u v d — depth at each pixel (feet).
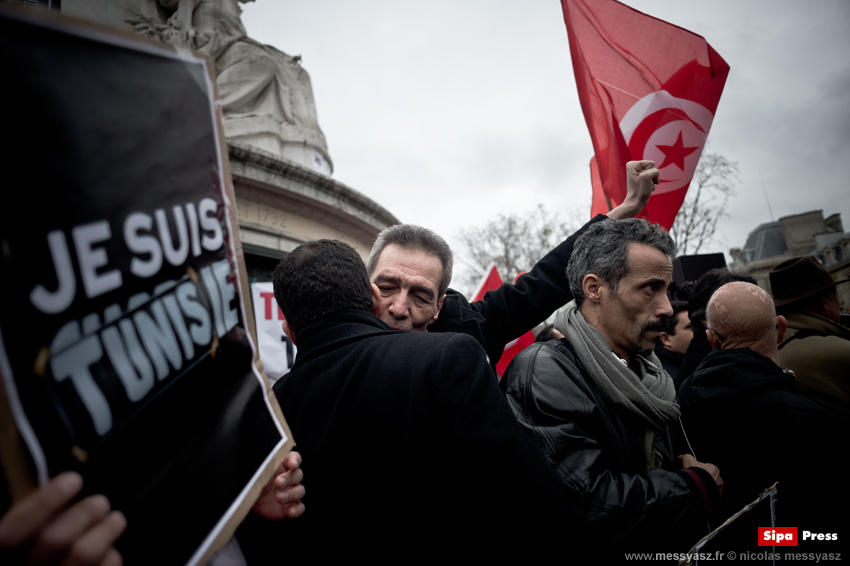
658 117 8.48
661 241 5.30
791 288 7.01
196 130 2.67
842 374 5.93
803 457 4.67
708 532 4.93
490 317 6.83
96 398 1.97
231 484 2.56
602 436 4.74
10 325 1.70
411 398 3.41
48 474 1.76
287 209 20.01
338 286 4.20
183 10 24.20
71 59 1.99
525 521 3.03
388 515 3.28
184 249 2.52
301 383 3.88
